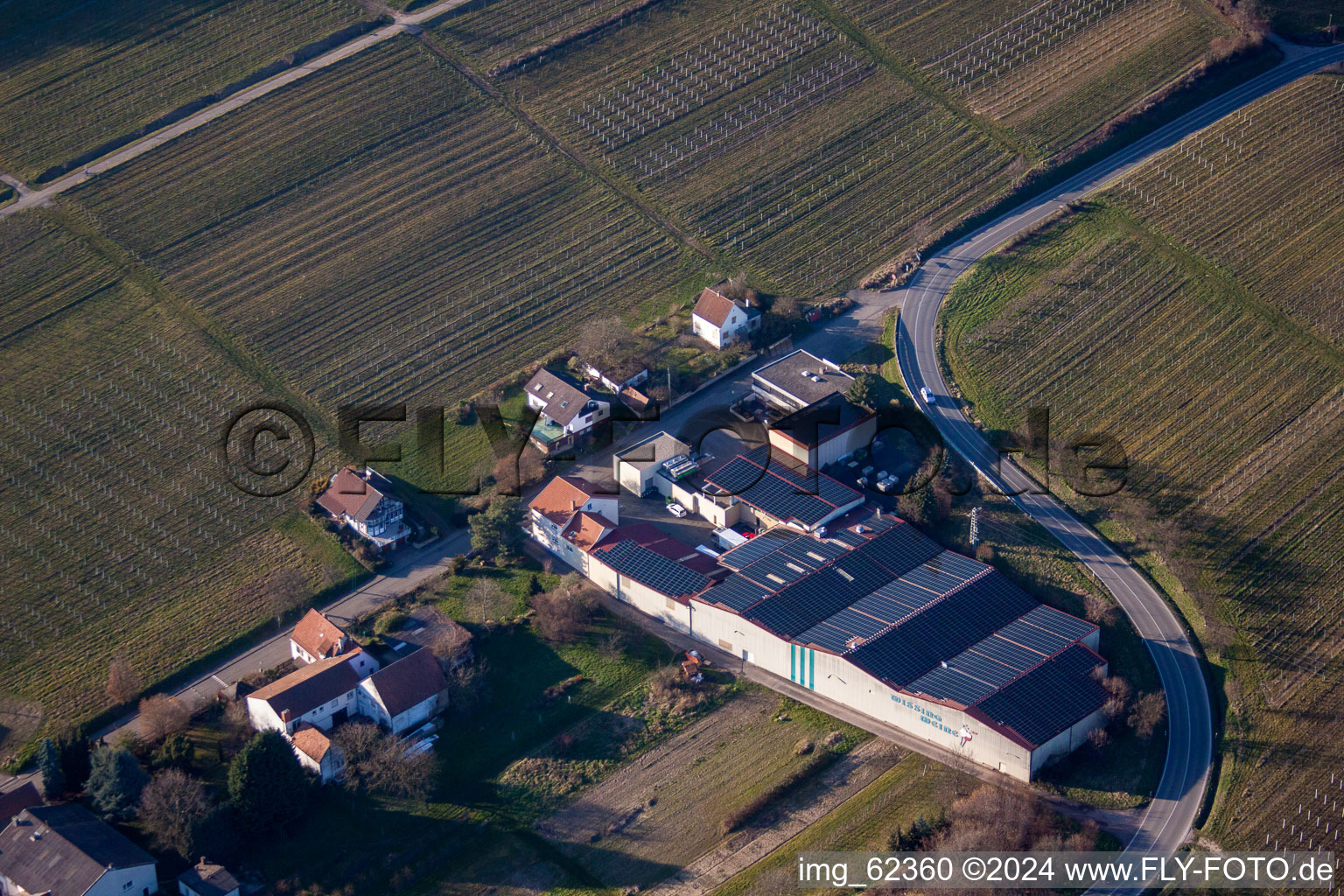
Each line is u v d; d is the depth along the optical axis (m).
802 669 171.00
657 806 158.50
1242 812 154.88
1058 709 161.38
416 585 184.12
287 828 154.62
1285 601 178.75
